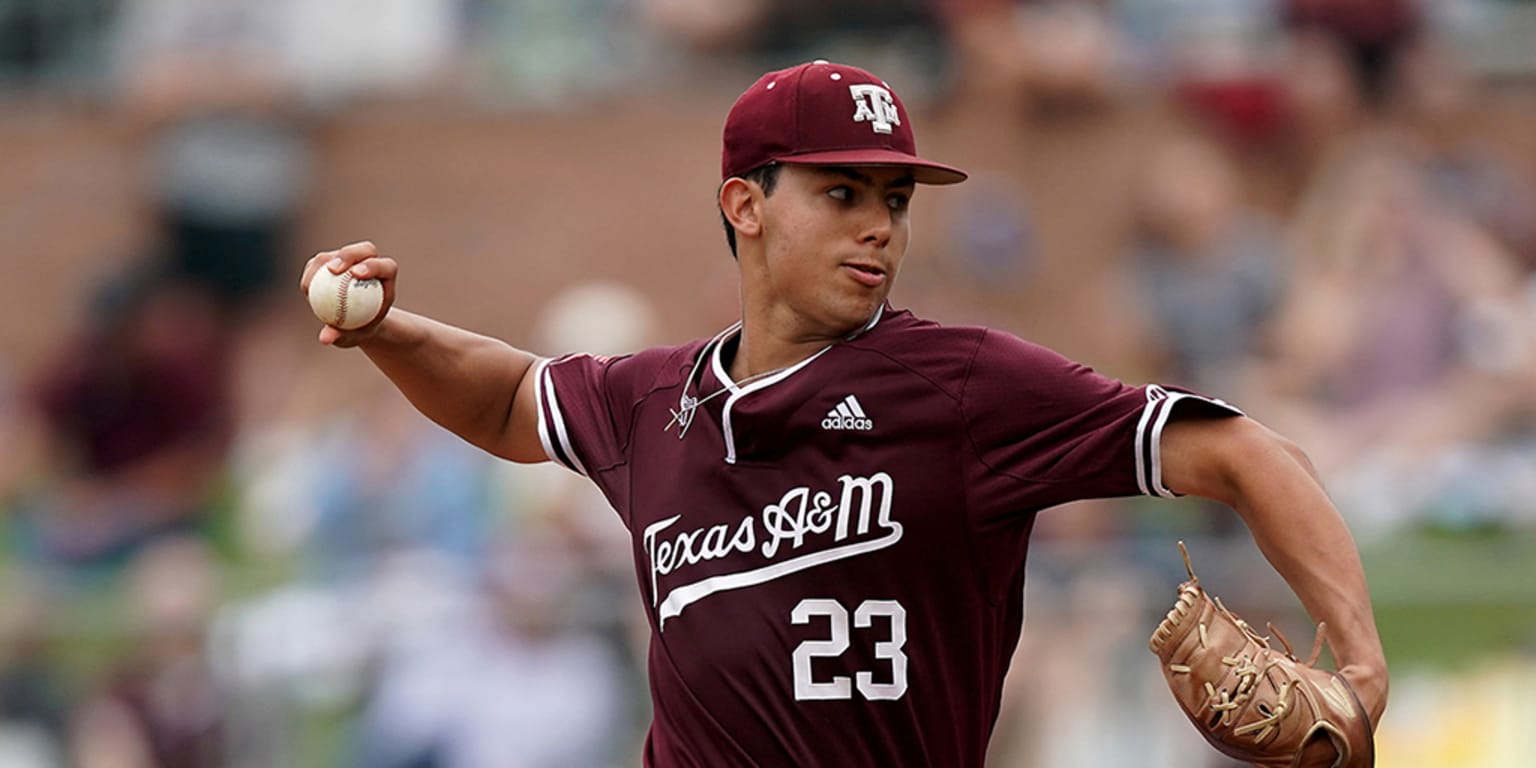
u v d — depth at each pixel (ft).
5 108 142.10
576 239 137.08
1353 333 115.85
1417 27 133.08
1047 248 128.47
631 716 91.35
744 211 43.52
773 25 139.95
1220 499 41.16
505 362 48.14
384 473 108.88
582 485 100.12
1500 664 89.61
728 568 42.83
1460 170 127.03
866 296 42.37
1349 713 39.17
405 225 138.31
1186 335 121.29
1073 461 41.34
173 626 94.89
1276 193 128.77
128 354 124.98
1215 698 40.04
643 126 137.80
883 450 42.09
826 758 42.42
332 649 93.35
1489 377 113.60
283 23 142.51
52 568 111.45
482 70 142.72
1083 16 134.72
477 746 90.48
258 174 134.92
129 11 146.92
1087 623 88.69
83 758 93.76
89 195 139.64
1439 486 103.35
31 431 125.70
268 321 134.10
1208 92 130.00
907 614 42.24
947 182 42.68
